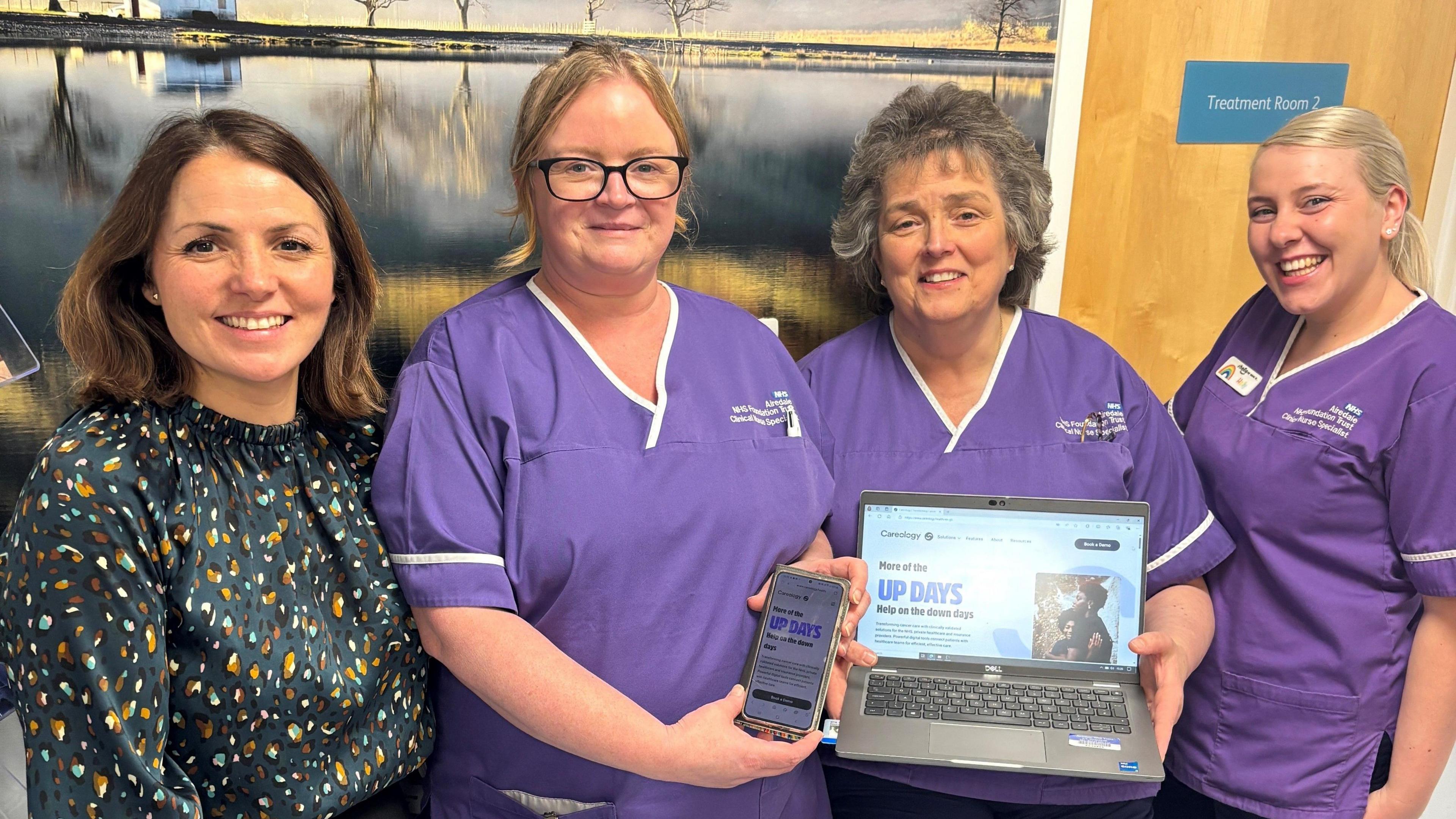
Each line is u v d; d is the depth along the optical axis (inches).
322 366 36.1
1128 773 37.8
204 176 29.8
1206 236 65.8
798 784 41.7
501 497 36.8
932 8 58.7
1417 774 44.4
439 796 39.6
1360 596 44.6
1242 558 47.3
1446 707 43.4
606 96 36.1
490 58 54.6
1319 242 42.8
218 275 30.0
